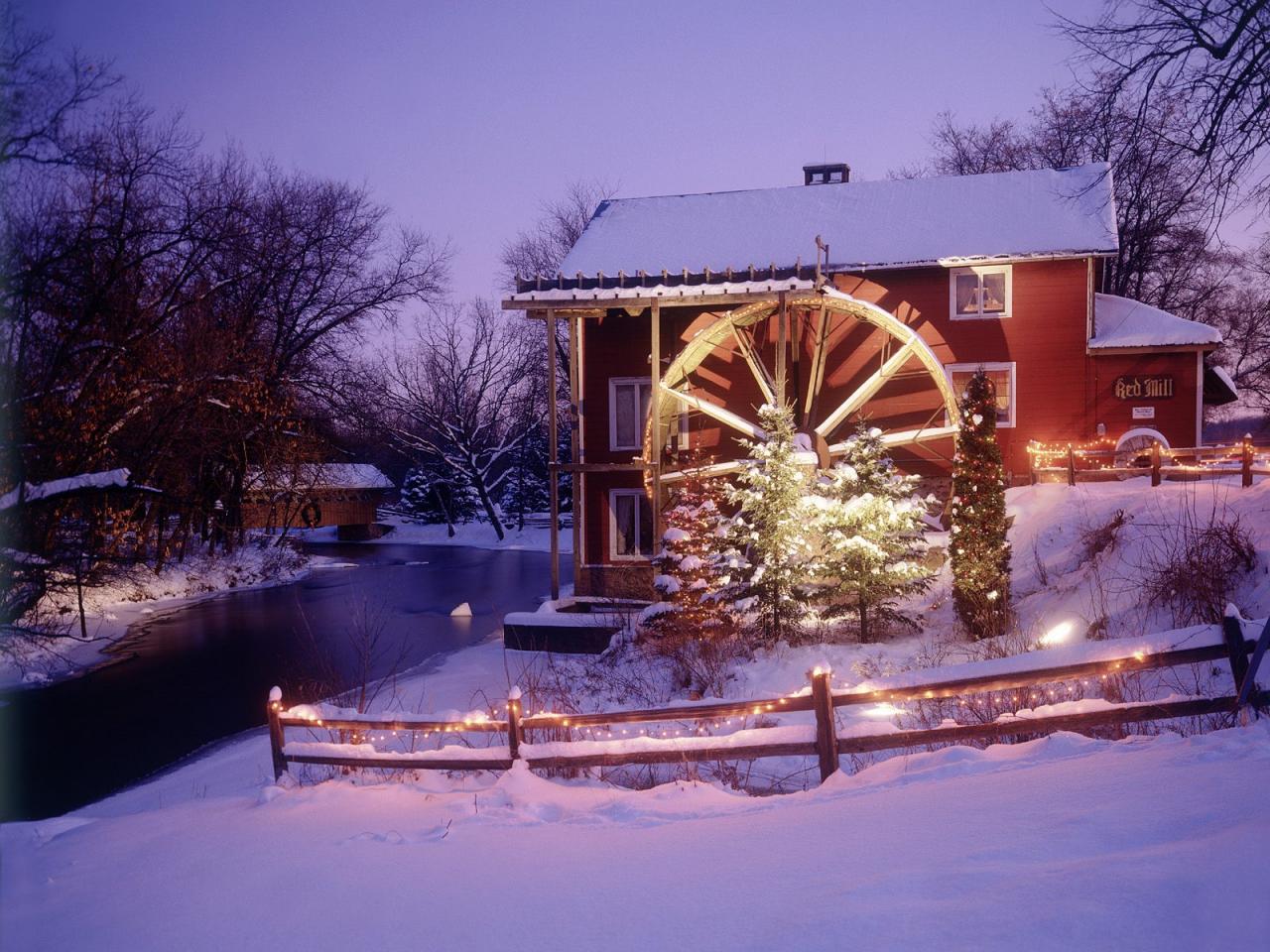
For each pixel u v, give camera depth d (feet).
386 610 86.22
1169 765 17.67
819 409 78.33
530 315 74.33
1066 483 71.15
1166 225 104.06
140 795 34.86
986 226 81.51
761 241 85.66
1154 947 10.34
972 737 22.06
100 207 73.92
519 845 19.49
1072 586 47.24
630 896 15.23
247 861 20.56
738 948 12.34
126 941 16.37
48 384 65.62
